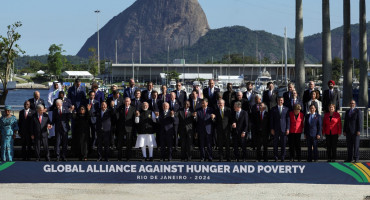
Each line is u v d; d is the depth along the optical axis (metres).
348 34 25.81
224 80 142.38
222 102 16.73
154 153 17.38
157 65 183.12
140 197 12.54
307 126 16.48
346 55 25.81
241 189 13.55
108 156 17.23
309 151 16.48
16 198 12.36
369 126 21.61
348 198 12.45
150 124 16.67
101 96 17.77
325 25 22.75
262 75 132.25
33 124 16.62
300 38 22.16
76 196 12.62
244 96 18.00
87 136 16.81
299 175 14.39
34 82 174.12
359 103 26.69
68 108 16.89
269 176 14.45
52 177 14.40
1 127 16.42
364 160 16.94
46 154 16.69
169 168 14.47
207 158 17.12
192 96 17.47
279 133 16.50
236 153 16.83
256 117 16.73
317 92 17.36
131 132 16.77
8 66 39.00
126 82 179.62
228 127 16.73
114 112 16.83
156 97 17.27
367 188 13.74
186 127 16.75
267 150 17.03
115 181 14.46
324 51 22.78
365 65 26.58
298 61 22.20
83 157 16.84
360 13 26.66
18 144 18.39
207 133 16.67
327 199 12.35
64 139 16.70
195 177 14.48
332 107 16.47
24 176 14.38
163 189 13.55
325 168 14.30
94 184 14.25
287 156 17.20
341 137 19.41
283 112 16.50
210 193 13.02
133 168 14.45
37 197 12.49
